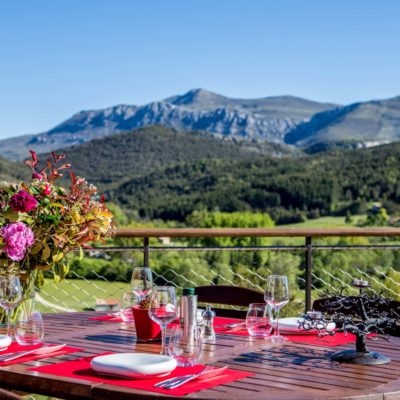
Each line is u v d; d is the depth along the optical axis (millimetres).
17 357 2010
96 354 2078
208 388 1697
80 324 2643
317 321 2156
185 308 1923
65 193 2656
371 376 1838
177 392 1649
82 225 2590
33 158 2643
